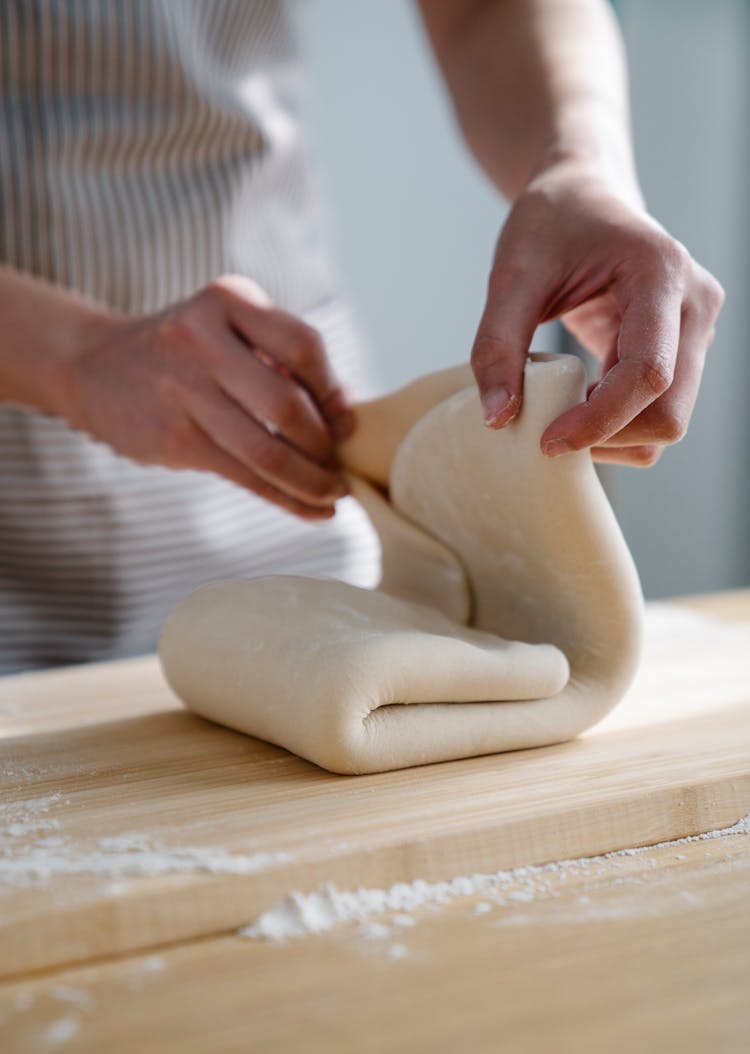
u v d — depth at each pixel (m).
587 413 0.76
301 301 1.45
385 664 0.78
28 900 0.59
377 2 2.13
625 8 2.20
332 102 2.12
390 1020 0.50
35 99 1.26
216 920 0.60
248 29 1.41
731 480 2.41
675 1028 0.49
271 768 0.83
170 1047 0.49
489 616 0.94
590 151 0.99
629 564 0.85
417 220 2.22
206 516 1.36
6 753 0.90
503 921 0.60
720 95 2.31
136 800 0.76
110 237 1.29
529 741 0.84
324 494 1.00
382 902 0.63
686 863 0.68
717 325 2.35
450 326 2.29
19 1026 0.51
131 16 1.26
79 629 1.36
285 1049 0.48
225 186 1.33
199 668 0.92
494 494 0.86
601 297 0.86
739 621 1.32
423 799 0.73
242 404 0.98
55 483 1.28
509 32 1.26
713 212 2.33
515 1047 0.48
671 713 0.94
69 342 1.11
